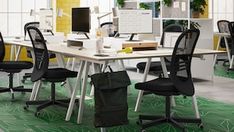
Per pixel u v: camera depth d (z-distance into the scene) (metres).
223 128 3.84
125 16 4.71
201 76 6.77
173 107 4.73
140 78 6.92
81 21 5.05
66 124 4.00
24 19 8.42
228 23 7.94
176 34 4.66
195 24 6.75
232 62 7.78
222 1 10.27
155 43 4.48
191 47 3.62
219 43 8.68
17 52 6.07
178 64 3.54
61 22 8.86
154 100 5.14
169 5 7.04
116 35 5.28
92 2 9.04
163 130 3.76
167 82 3.71
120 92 3.37
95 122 3.33
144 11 4.80
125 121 3.39
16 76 6.98
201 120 3.99
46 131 3.75
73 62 5.98
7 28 8.28
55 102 4.55
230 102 5.03
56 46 4.88
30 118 4.23
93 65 4.12
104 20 8.68
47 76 4.26
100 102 3.28
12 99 5.14
